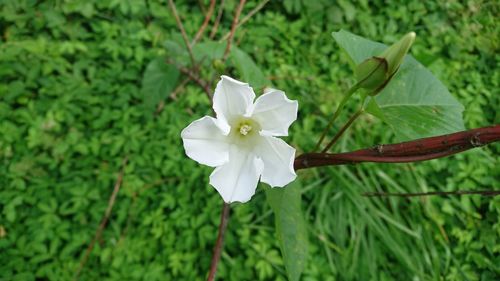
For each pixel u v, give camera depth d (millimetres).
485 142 113
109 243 354
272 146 141
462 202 412
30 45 404
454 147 118
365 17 508
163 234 359
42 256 334
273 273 365
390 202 404
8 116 384
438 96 169
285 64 462
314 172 406
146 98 359
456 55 506
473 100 471
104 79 421
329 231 386
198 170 384
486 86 496
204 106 417
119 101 406
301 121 445
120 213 362
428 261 386
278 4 514
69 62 436
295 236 153
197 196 381
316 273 363
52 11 438
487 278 397
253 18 487
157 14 454
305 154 144
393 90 170
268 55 463
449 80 483
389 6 530
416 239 397
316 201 399
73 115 391
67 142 378
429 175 432
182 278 347
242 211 377
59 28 435
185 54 354
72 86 405
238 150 144
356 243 382
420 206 410
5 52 397
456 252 404
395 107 168
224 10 478
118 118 399
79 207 358
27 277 327
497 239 411
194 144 136
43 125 378
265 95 134
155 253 357
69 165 375
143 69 436
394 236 390
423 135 160
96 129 399
